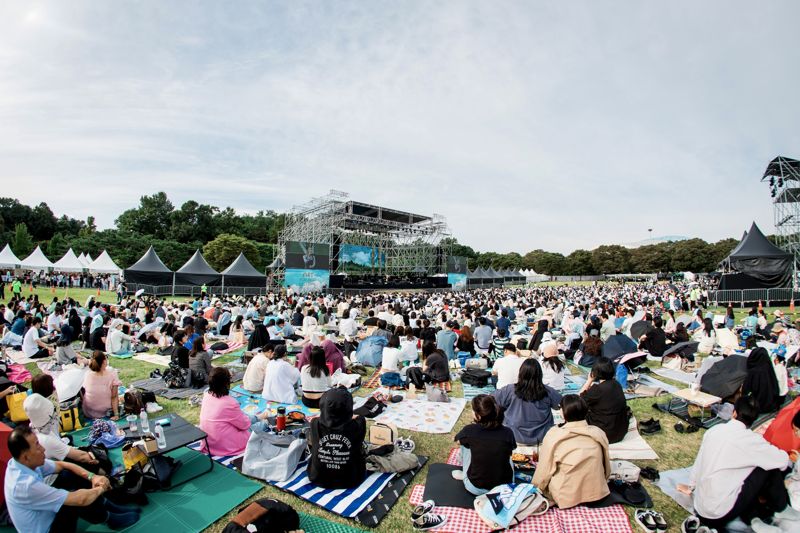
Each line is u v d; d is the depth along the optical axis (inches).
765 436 201.2
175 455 213.9
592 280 4749.0
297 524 149.8
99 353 255.4
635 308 748.0
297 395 318.7
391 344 355.9
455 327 522.0
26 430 137.1
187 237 3107.8
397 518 165.0
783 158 1264.8
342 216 1768.0
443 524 159.3
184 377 331.0
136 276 1348.4
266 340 444.5
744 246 1138.7
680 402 300.4
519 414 223.6
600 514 165.6
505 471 175.2
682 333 488.4
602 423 232.7
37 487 134.9
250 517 137.6
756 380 279.6
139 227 3147.1
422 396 322.3
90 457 179.2
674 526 162.2
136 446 180.1
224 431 217.3
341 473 181.8
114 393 259.8
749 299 1101.7
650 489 188.9
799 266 1267.2
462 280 2301.9
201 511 167.8
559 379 308.8
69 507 143.2
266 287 1584.6
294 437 215.9
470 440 175.6
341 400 184.1
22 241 2679.6
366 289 1819.6
